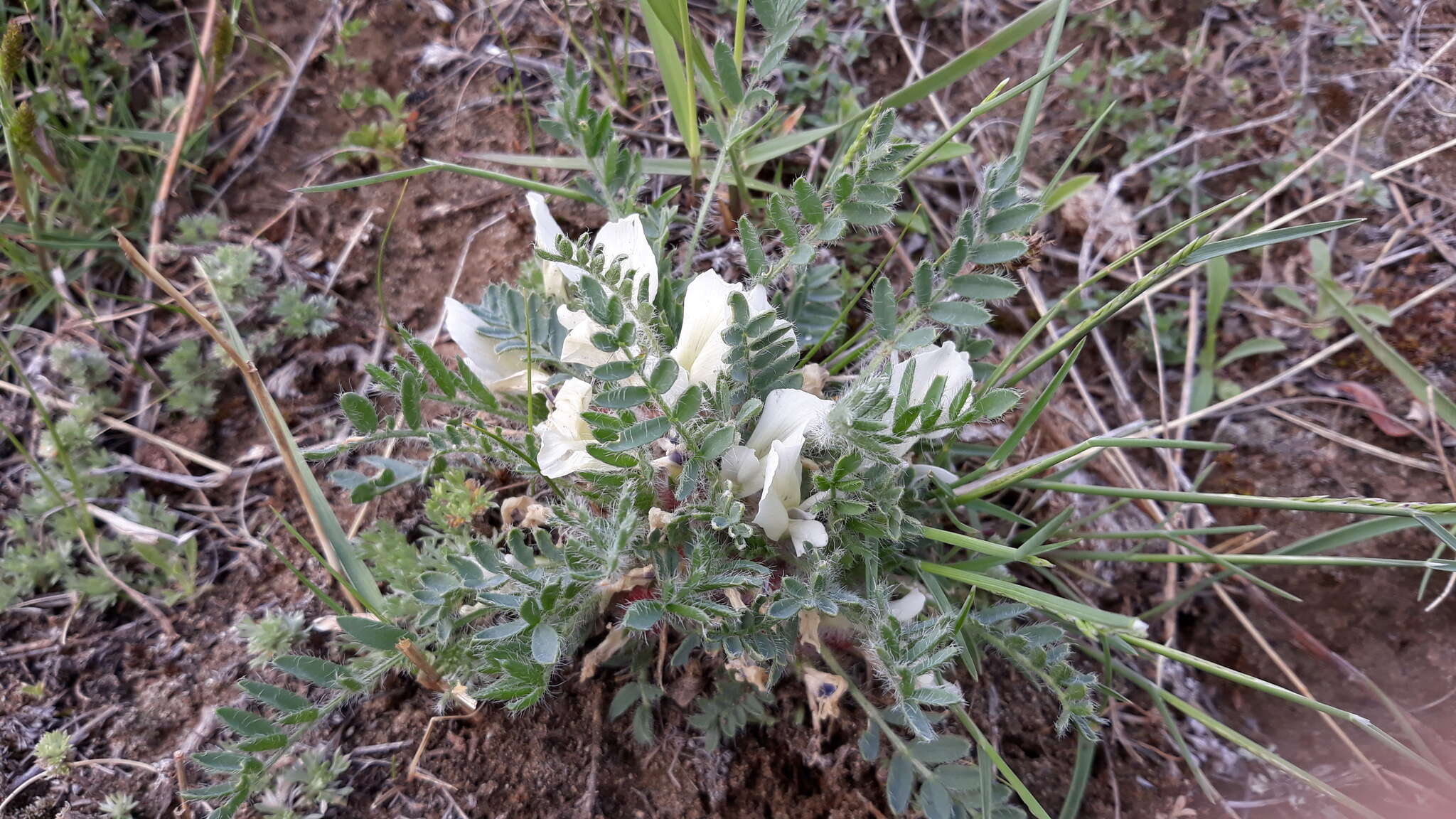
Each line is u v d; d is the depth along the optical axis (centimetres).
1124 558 18
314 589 15
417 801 16
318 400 21
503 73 26
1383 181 26
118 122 24
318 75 25
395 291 23
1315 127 26
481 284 23
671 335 15
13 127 19
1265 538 22
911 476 17
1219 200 26
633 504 14
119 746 17
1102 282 25
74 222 22
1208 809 19
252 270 22
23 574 18
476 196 24
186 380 21
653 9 19
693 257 20
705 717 17
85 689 17
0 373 21
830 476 14
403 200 24
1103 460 23
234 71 25
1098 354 24
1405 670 20
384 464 17
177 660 18
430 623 14
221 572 19
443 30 26
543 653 13
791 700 18
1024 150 20
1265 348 24
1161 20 28
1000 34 20
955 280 16
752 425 15
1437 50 27
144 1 25
